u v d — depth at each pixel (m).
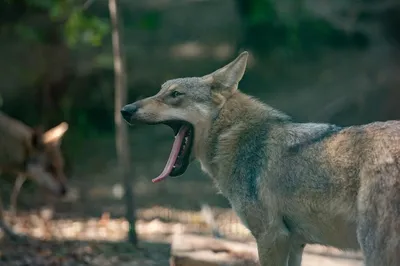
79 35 14.41
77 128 20.39
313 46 22.66
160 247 10.76
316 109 20.73
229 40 24.41
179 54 24.14
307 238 6.46
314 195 6.20
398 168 5.75
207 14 25.25
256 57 23.17
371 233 5.79
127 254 10.20
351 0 21.41
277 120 6.83
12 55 19.08
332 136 6.29
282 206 6.43
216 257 8.42
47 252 10.05
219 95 7.05
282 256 6.54
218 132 7.03
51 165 12.38
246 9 22.89
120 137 10.88
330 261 8.85
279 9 21.86
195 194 15.94
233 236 11.43
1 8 18.30
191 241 9.12
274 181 6.46
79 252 10.09
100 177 17.33
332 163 6.13
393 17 21.06
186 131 7.16
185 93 7.05
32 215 13.40
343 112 20.55
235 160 6.82
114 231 11.99
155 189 16.48
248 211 6.67
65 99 19.98
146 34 24.33
